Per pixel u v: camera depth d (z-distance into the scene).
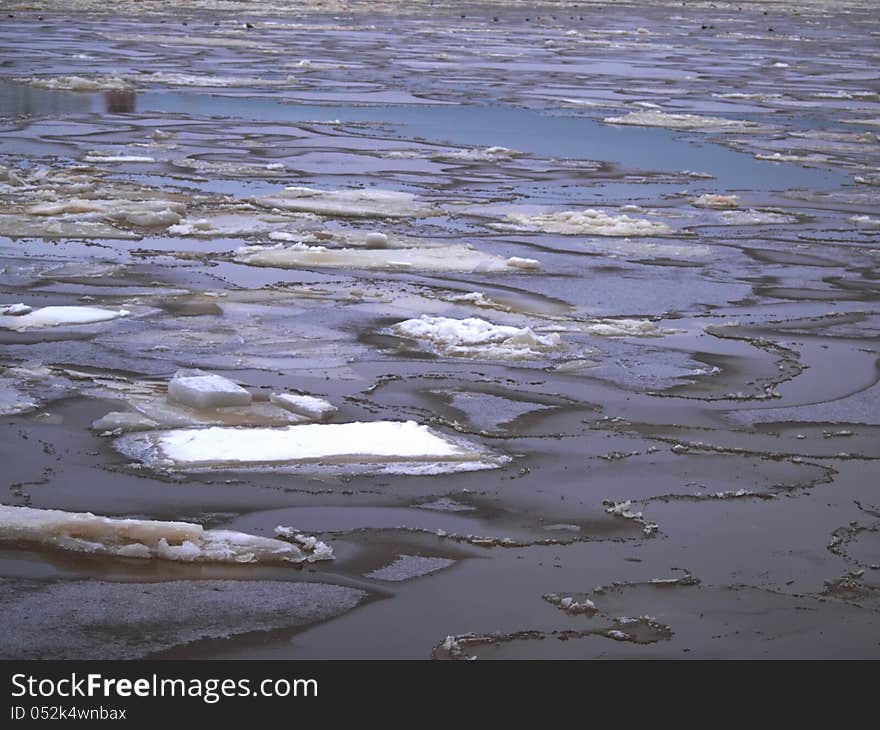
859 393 11.55
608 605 7.41
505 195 21.50
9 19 57.69
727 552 8.17
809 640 7.12
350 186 21.61
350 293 14.38
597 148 27.42
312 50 47.97
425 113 31.69
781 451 10.02
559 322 13.62
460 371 11.66
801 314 14.44
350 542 8.04
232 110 30.53
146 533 7.86
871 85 44.12
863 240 19.16
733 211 20.95
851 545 8.37
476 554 7.97
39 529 7.83
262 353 11.94
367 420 10.23
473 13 78.00
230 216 18.59
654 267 16.59
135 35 51.66
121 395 10.49
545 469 9.41
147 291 14.10
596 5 95.62
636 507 8.80
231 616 7.06
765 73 47.00
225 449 9.36
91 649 6.68
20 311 12.84
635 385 11.51
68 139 24.98
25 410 10.04
